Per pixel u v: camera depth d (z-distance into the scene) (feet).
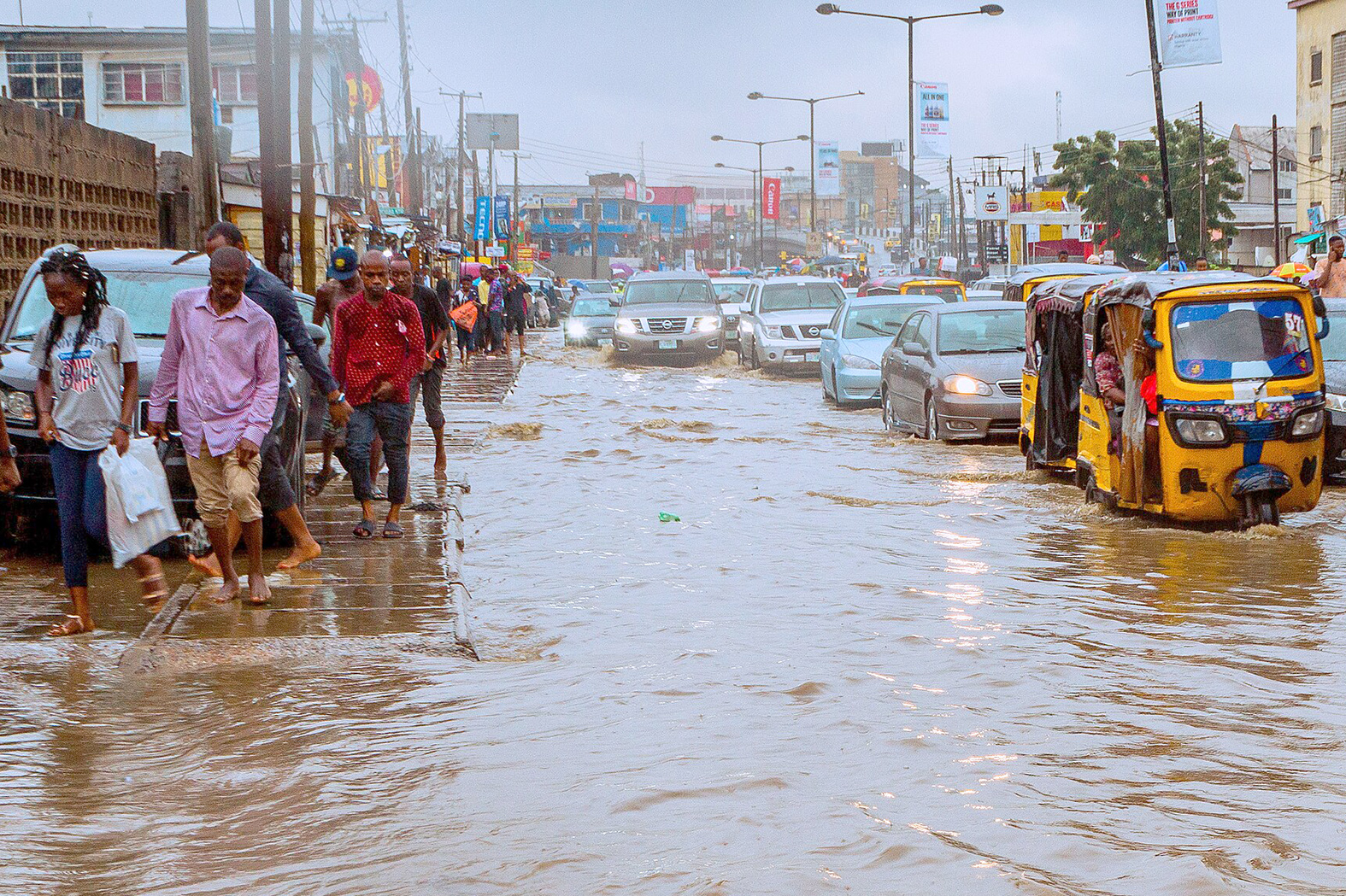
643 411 74.95
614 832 14.73
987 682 21.33
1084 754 17.66
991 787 16.28
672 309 115.44
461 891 13.12
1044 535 36.19
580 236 460.14
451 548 33.12
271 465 28.50
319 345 34.45
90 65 146.20
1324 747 18.07
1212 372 35.88
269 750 17.84
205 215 56.90
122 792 16.22
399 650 23.30
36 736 18.43
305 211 81.66
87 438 24.38
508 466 51.42
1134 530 36.81
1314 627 25.26
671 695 20.56
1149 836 14.65
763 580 30.14
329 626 24.86
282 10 67.00
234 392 26.22
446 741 18.19
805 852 14.10
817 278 110.52
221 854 14.21
